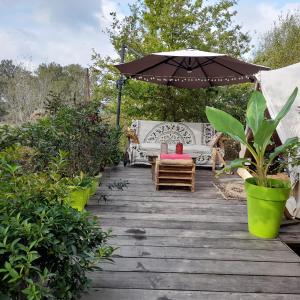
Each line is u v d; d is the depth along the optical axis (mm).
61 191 1678
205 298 1763
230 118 2592
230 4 7086
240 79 5824
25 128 3105
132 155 5656
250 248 2410
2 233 1218
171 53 4652
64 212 1500
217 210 3312
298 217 3004
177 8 6609
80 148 3479
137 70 5477
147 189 4102
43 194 1612
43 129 3262
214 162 5301
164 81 6078
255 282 1938
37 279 1331
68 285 1377
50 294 1208
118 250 2314
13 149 2043
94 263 1568
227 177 4980
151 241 2494
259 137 2506
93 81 7348
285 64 8195
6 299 1183
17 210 1424
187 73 5828
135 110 6984
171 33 6715
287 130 3182
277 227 2604
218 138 5430
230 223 2939
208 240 2543
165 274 2000
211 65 5492
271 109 3449
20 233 1258
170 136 6133
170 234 2648
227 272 2047
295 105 3309
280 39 8961
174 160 4066
